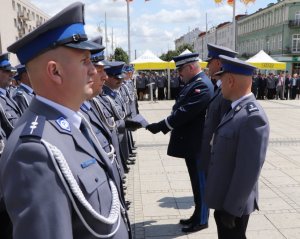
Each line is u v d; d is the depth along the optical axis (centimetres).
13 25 3716
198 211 384
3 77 480
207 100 363
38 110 123
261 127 240
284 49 4647
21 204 104
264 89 2161
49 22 116
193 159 378
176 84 2097
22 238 103
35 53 120
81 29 125
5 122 452
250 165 239
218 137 263
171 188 521
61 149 116
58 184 109
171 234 379
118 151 385
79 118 136
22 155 107
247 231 379
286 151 739
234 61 253
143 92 2105
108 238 130
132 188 523
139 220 414
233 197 244
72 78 123
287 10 4553
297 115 1358
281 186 518
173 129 391
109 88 462
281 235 369
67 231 108
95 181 126
